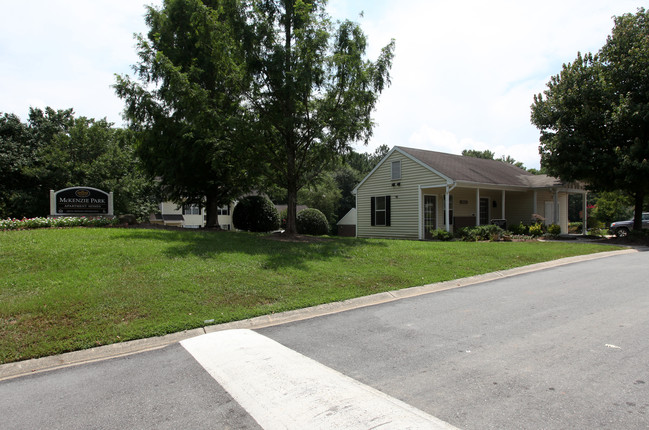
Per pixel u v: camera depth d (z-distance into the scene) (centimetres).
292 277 812
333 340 505
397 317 607
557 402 319
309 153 1459
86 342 503
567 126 1839
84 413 335
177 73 1243
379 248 1226
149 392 371
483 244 1473
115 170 2355
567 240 1808
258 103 1330
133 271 770
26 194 2281
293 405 330
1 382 415
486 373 383
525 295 730
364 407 321
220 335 538
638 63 1675
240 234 1376
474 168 2141
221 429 299
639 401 317
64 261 813
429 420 296
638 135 1672
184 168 1542
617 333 489
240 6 1232
